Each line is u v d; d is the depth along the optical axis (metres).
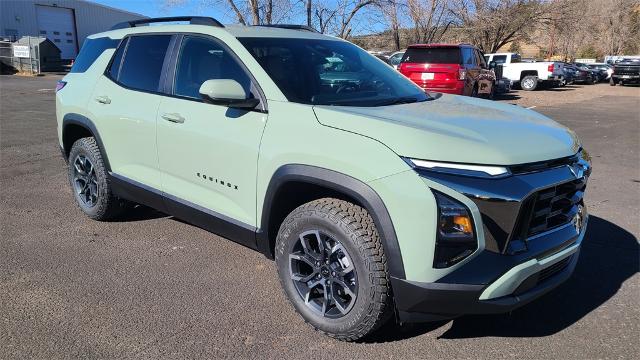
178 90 4.00
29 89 19.41
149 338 3.12
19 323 3.26
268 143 3.24
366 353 3.01
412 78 13.54
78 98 4.90
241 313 3.43
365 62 4.32
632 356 3.02
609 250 4.62
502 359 2.97
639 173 7.79
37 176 6.85
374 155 2.77
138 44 4.52
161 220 5.19
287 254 3.24
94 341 3.08
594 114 16.27
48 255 4.28
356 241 2.84
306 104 3.27
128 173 4.47
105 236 4.73
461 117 3.23
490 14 26.05
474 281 2.64
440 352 3.03
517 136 2.97
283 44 3.88
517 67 27.05
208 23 4.09
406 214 2.64
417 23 21.27
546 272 2.94
